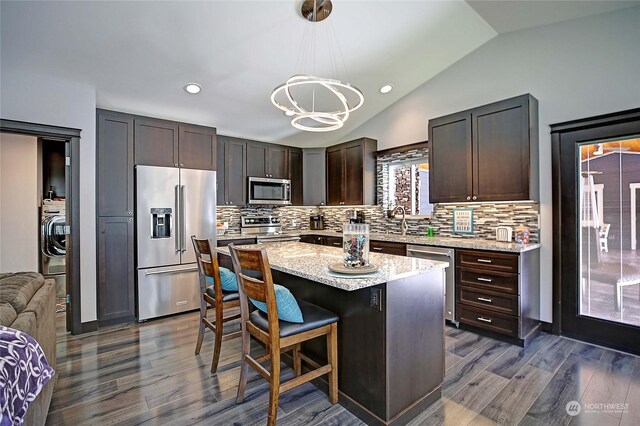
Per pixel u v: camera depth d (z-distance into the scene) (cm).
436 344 203
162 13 248
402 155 450
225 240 434
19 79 289
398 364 178
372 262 215
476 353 268
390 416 174
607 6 270
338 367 202
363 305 184
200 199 395
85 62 289
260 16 264
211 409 194
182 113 399
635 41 265
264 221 530
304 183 557
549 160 310
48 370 124
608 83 277
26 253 470
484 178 326
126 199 352
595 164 288
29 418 132
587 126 287
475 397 204
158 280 363
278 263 211
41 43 261
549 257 311
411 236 409
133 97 350
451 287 328
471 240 352
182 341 297
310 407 196
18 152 468
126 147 353
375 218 495
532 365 246
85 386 219
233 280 252
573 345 284
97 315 330
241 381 201
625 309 274
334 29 293
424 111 419
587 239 292
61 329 330
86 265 322
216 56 305
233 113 418
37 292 198
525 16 300
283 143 537
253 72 338
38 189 484
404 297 181
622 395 204
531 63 322
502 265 290
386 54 345
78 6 232
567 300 302
